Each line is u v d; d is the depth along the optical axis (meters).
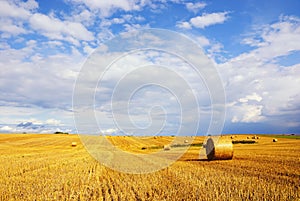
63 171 17.03
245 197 9.89
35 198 10.27
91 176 15.20
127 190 11.34
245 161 20.12
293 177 13.55
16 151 34.91
